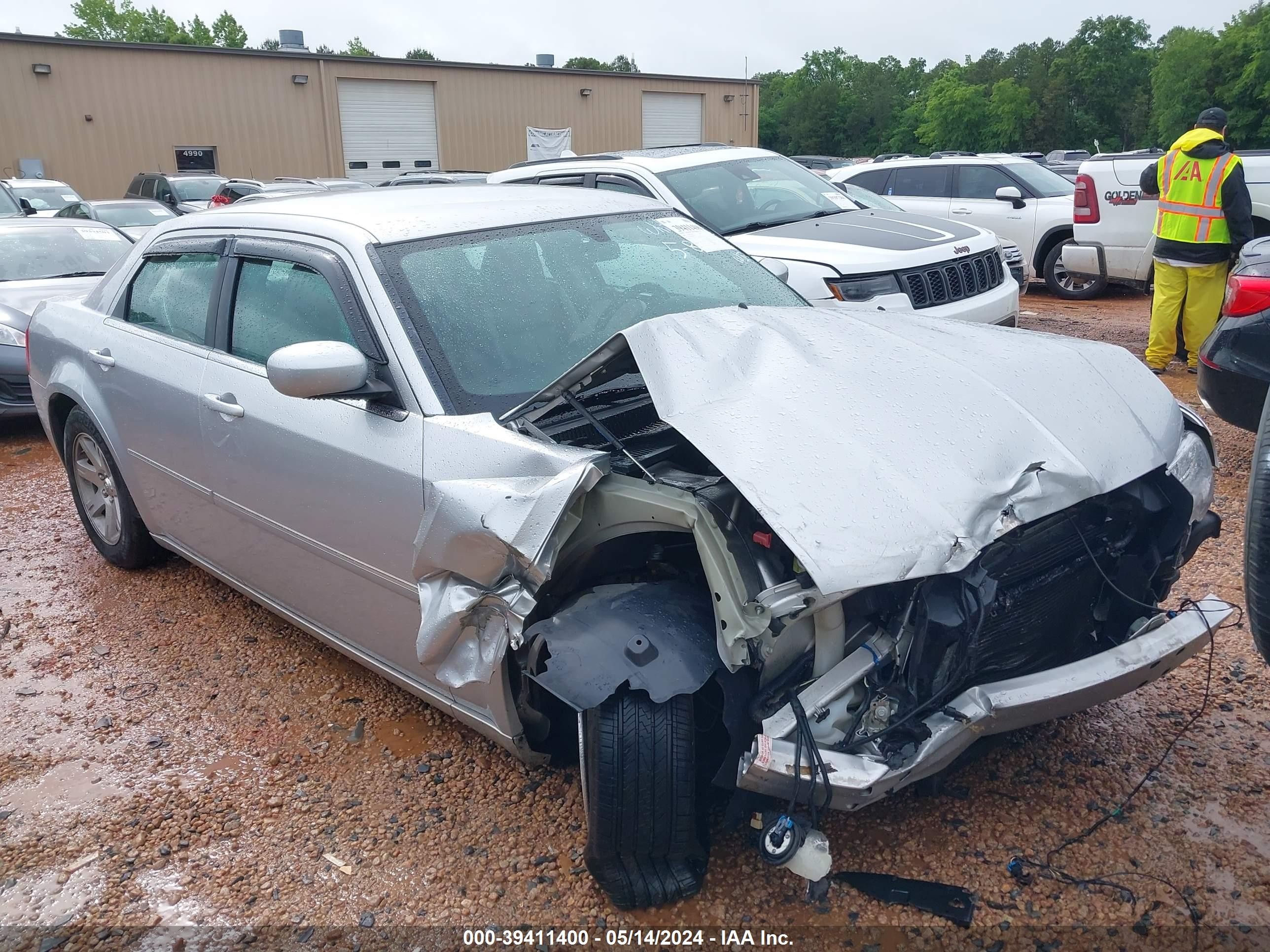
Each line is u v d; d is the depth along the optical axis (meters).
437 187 3.97
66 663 3.97
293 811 3.02
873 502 2.20
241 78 27.64
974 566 2.24
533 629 2.40
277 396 3.23
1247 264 4.82
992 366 2.75
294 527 3.25
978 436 2.42
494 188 4.00
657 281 3.50
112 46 25.84
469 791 3.05
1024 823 2.76
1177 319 7.30
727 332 2.77
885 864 2.63
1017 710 2.30
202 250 3.86
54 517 5.74
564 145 31.97
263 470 3.29
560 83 32.06
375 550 2.91
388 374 2.89
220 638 4.13
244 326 3.51
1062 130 82.88
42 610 4.46
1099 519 2.58
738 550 2.25
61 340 4.59
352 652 3.36
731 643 2.19
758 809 2.52
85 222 9.16
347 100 29.17
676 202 7.31
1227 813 2.76
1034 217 11.73
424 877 2.71
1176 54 63.28
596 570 2.65
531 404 2.70
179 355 3.78
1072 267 11.23
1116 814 2.78
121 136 26.44
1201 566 4.26
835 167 24.55
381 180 30.12
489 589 2.44
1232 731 3.12
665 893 2.48
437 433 2.71
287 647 4.02
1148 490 2.63
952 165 12.64
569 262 3.38
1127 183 10.57
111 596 4.57
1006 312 7.11
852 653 2.32
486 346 2.96
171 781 3.19
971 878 2.57
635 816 2.31
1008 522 2.26
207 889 2.71
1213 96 62.41
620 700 2.30
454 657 2.57
